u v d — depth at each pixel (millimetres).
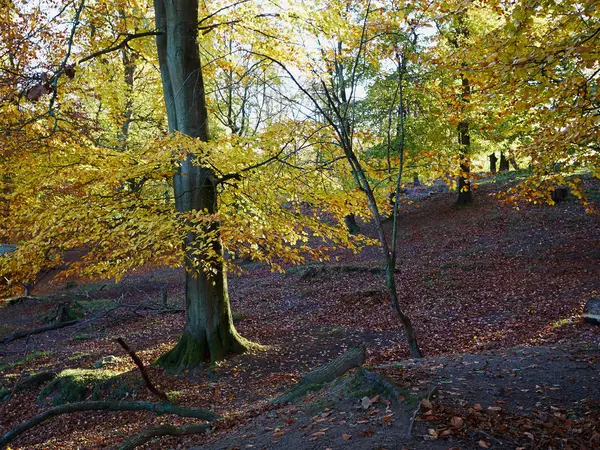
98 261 9250
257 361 11516
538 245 18281
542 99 6660
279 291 19828
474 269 17141
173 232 8969
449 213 25641
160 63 12094
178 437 6816
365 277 19297
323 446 4559
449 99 8688
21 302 21766
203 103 11789
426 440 4238
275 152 9773
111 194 10578
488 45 5809
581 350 7105
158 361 11891
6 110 9016
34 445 9047
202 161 10297
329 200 10727
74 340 16766
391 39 7656
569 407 4906
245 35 13312
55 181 10258
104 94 13141
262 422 5977
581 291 12766
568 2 4980
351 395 5645
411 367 6621
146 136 18781
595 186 22516
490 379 5836
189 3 11617
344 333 13164
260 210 10773
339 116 7449
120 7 12594
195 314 11914
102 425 9602
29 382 12070
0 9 9719
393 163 8695
